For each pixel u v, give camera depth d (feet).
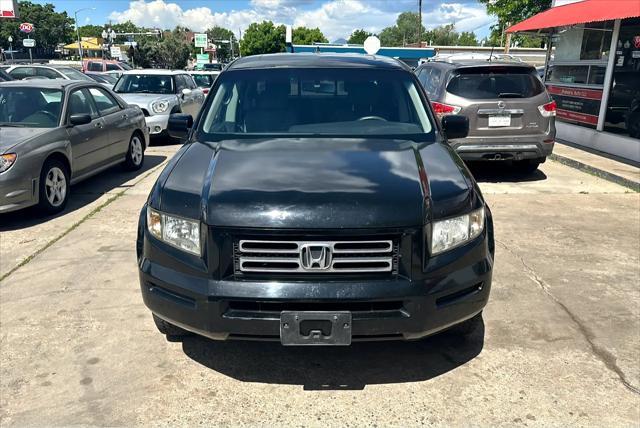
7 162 18.86
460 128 13.93
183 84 44.06
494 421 9.28
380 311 9.15
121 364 10.93
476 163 30.83
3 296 13.96
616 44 32.76
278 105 13.42
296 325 8.96
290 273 9.05
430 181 10.15
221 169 10.48
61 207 21.49
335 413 9.52
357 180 9.89
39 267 15.85
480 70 25.07
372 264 9.10
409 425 9.20
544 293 14.12
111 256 16.65
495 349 11.50
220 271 9.16
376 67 14.49
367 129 12.85
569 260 16.40
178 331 11.55
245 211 9.10
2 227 19.69
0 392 10.00
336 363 11.05
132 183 26.37
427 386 10.28
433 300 9.29
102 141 24.88
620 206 22.39
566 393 10.03
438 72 26.81
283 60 14.87
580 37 37.91
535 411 9.53
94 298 13.80
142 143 29.94
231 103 13.57
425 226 9.23
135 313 13.02
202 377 10.54
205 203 9.39
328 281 9.00
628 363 10.99
